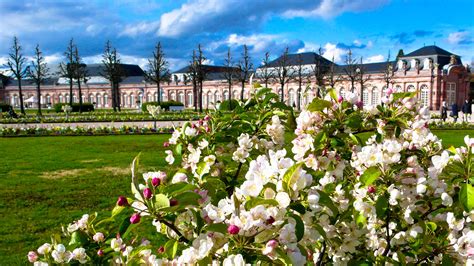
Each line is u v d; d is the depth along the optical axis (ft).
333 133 10.62
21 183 35.76
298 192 7.04
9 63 182.91
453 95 218.59
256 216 6.55
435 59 217.97
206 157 10.19
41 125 103.86
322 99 10.18
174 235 8.54
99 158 49.55
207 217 7.54
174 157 11.75
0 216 26.27
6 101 369.71
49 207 28.37
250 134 12.24
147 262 8.68
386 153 9.32
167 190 7.38
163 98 304.09
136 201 7.48
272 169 6.97
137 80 320.50
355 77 219.00
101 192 32.50
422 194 9.50
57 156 51.29
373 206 9.14
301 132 10.42
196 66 212.84
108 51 220.43
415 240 10.02
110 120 116.78
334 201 9.80
